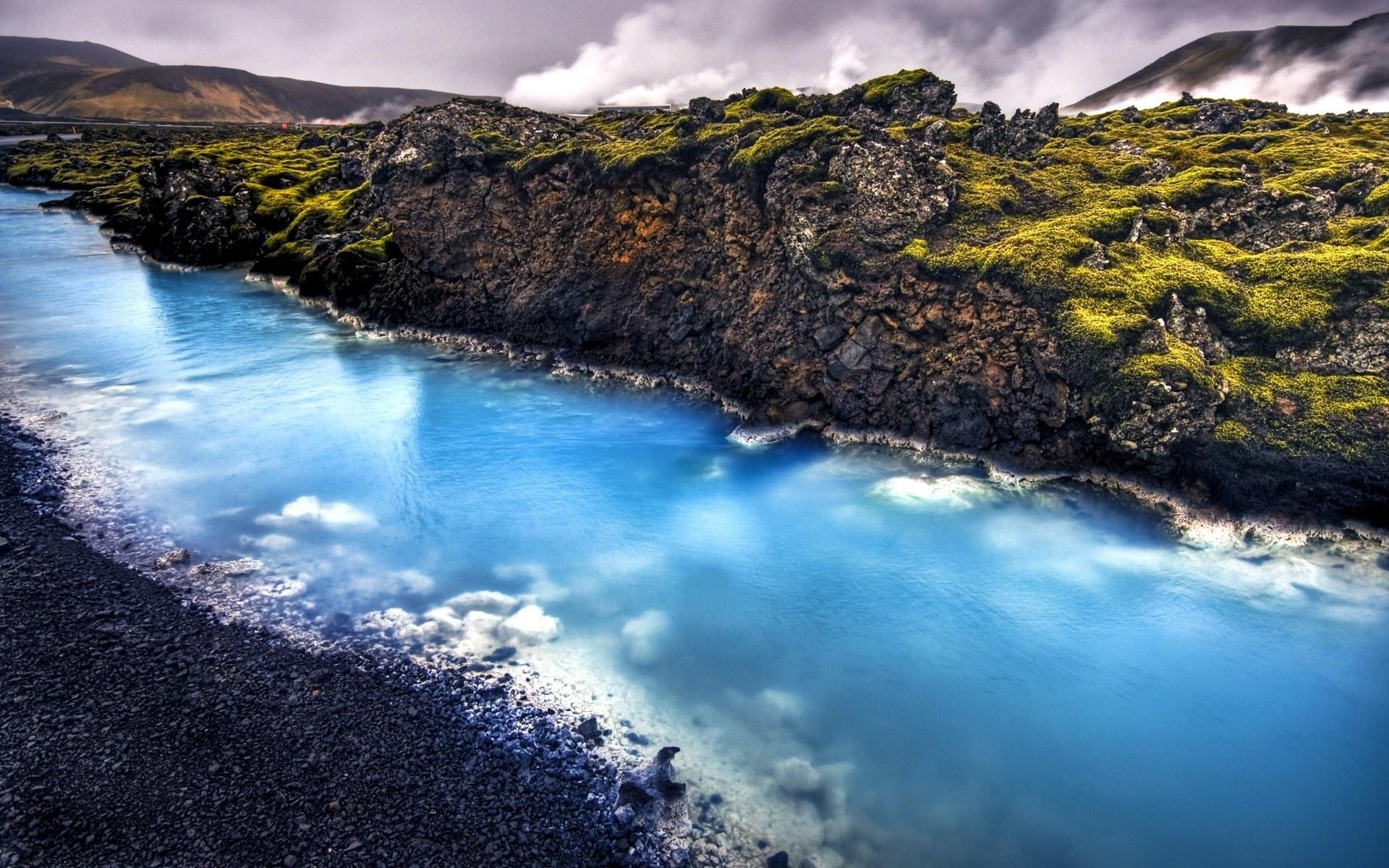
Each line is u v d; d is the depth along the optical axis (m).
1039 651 18.59
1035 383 25.75
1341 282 26.00
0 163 128.75
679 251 35.66
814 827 13.62
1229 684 17.42
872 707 16.75
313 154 93.75
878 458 27.88
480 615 19.30
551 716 15.88
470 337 42.09
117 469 26.59
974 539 23.09
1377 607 19.48
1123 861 13.37
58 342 41.59
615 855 12.80
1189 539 22.44
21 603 18.72
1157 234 29.73
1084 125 46.72
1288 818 14.29
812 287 29.98
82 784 13.70
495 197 42.06
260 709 15.65
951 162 34.03
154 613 18.67
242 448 28.89
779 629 19.38
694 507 25.39
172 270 62.03
